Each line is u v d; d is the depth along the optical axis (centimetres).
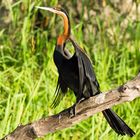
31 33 1357
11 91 1172
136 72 1330
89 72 805
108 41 1442
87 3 1462
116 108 1192
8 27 1473
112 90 745
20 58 1316
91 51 1398
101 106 757
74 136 1131
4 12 1482
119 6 1533
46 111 1138
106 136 1087
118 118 805
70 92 1189
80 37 1349
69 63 828
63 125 782
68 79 841
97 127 1109
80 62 796
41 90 1227
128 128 805
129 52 1381
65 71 835
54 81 1212
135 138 1106
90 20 1464
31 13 1395
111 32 1490
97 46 1412
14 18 1381
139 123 1152
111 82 1294
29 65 1277
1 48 1323
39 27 1454
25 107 1159
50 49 1311
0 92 1195
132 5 1513
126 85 735
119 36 1436
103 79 1251
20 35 1375
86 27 1450
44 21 1450
